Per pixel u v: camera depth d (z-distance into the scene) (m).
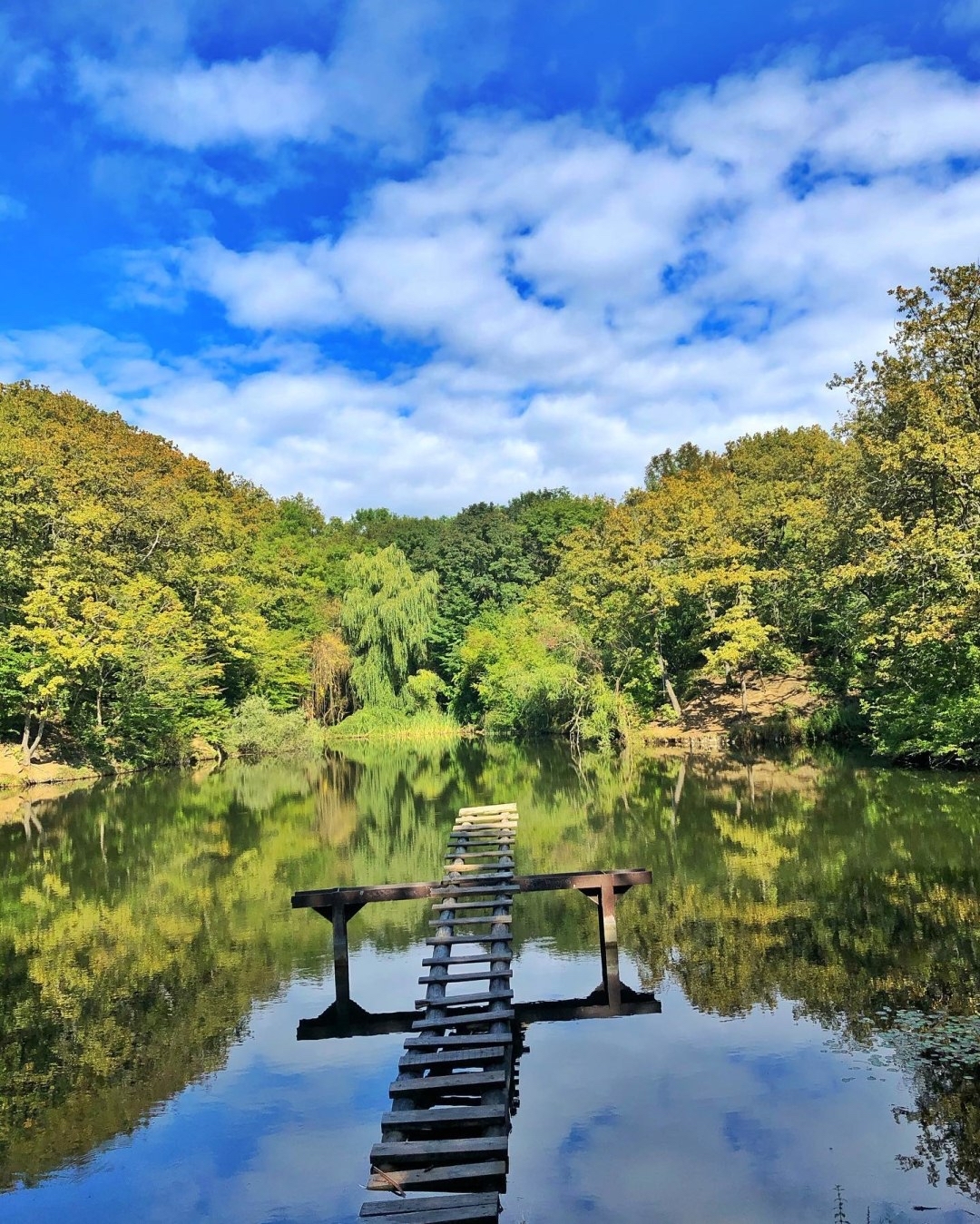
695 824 19.78
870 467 27.12
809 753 31.83
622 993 9.91
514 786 29.25
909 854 15.34
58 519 34.97
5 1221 6.18
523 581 69.06
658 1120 6.93
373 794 28.58
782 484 42.50
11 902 15.77
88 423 54.28
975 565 22.16
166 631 38.69
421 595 54.19
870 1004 8.98
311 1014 9.88
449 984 10.45
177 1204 6.27
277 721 46.03
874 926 11.47
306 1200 6.24
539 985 10.35
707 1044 8.34
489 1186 5.96
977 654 22.91
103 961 12.09
